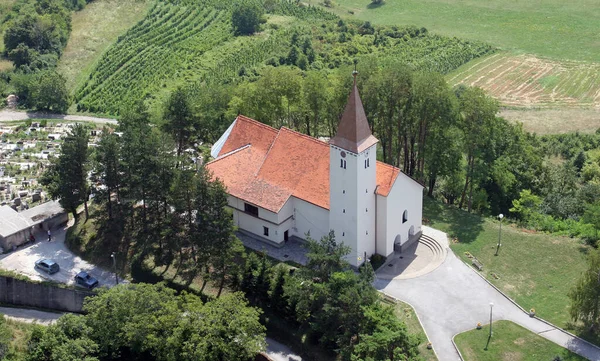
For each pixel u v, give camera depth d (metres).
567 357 98.38
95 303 107.31
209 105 162.12
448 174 141.12
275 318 111.75
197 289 118.12
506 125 152.38
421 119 136.75
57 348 102.00
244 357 103.50
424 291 113.25
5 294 126.50
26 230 134.88
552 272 116.06
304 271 106.06
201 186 114.12
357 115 107.50
